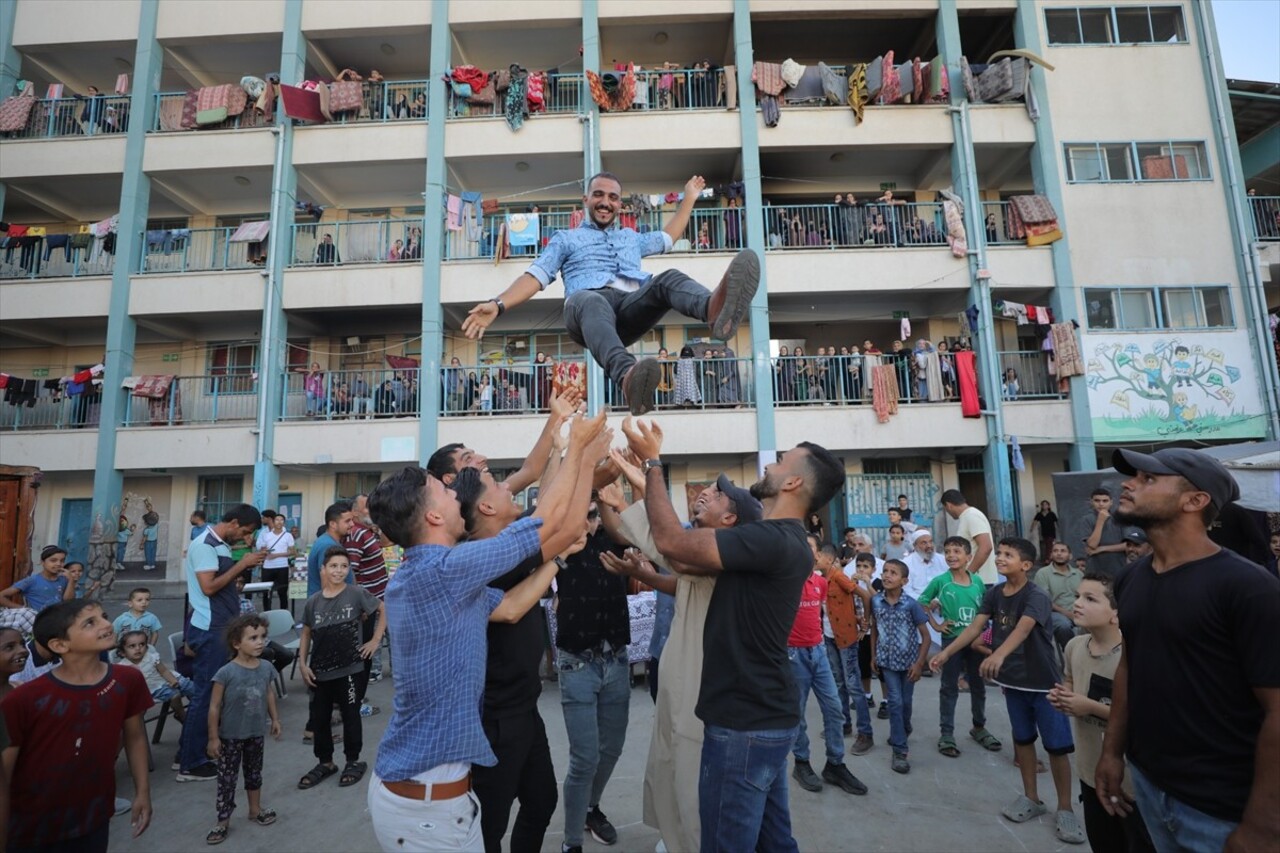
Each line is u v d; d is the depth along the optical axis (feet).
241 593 25.32
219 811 12.58
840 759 14.37
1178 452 6.91
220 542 16.55
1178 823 6.44
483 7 47.16
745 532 7.60
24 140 47.01
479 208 46.47
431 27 47.16
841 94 46.39
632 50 50.55
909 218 47.16
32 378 51.06
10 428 46.80
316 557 19.89
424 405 43.75
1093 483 29.89
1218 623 6.23
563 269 9.53
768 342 44.21
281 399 45.19
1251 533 12.12
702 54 51.06
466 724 6.68
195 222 51.19
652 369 6.79
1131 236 44.78
